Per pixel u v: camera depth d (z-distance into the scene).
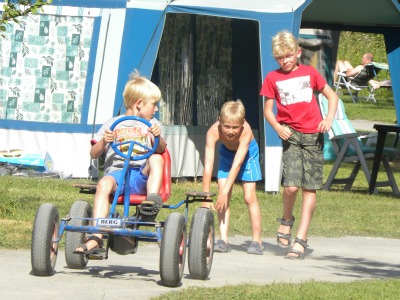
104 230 20.80
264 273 23.94
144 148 22.02
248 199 27.89
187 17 48.00
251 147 27.75
